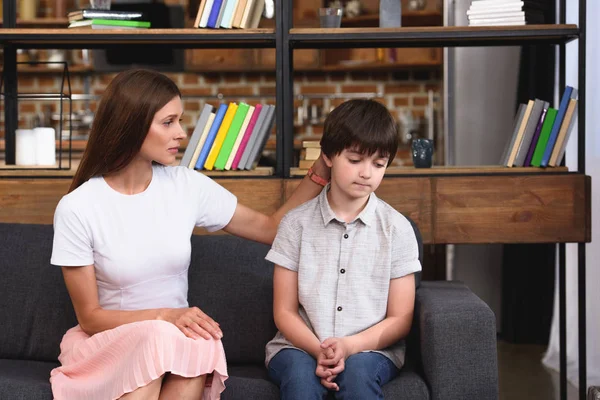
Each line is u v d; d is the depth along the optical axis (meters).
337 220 2.03
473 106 4.21
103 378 1.81
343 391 1.80
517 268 4.06
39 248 2.35
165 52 5.75
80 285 1.96
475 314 1.93
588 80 3.38
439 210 2.67
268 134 2.82
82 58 5.80
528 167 2.74
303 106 5.79
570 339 3.55
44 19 5.79
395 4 2.81
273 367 1.95
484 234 2.67
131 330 1.78
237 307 2.27
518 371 3.55
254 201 2.68
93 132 1.98
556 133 2.73
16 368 2.15
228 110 2.75
